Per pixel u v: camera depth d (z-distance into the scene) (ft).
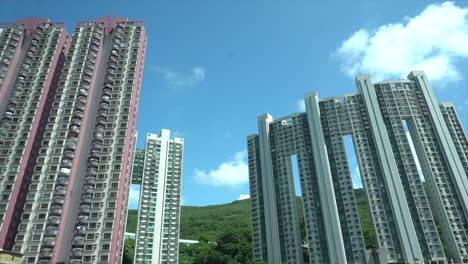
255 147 623.77
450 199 463.42
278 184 558.56
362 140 517.96
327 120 554.46
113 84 409.08
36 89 397.19
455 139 511.81
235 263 541.34
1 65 403.34
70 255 303.89
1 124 366.02
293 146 566.36
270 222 534.37
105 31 456.04
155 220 555.69
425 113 530.27
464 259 420.36
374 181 483.51
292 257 494.59
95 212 325.01
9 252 226.99
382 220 454.81
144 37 467.11
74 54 428.56
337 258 447.83
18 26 450.71
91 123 381.81
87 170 346.95
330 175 502.79
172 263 536.42
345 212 478.18
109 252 305.94
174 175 614.34
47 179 336.90
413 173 480.23
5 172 339.16
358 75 569.64
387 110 534.37
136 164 629.51
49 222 312.09
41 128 388.37
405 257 423.23
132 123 390.83
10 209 319.27
